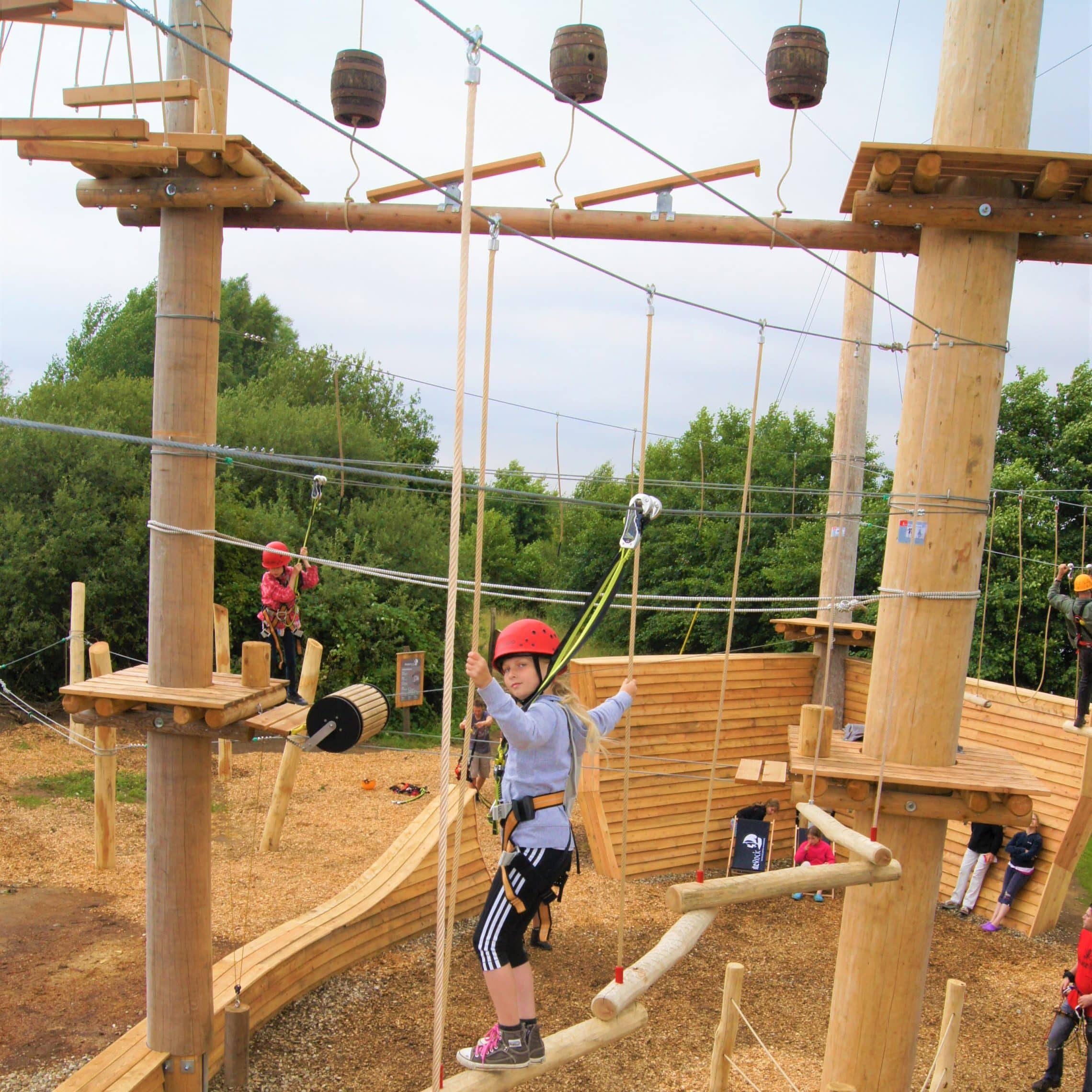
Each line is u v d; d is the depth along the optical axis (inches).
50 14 168.1
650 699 547.2
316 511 999.0
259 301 1643.7
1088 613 480.1
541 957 433.4
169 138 236.1
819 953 461.7
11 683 789.2
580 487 1169.4
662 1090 330.6
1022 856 501.0
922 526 247.0
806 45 233.8
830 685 591.2
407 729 824.3
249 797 601.0
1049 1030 386.3
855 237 251.3
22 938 376.8
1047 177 224.7
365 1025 353.4
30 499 796.6
